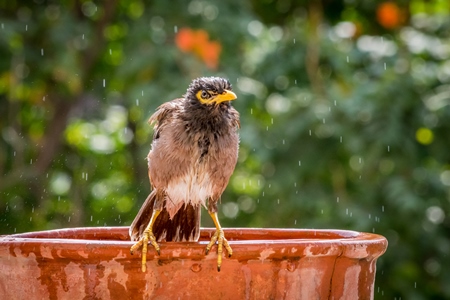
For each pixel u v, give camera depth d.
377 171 12.41
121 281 5.54
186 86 11.79
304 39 12.92
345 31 13.97
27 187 13.83
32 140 14.49
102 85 14.18
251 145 12.27
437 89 12.70
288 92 12.93
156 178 7.16
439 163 12.66
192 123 7.08
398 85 12.05
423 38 13.44
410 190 11.96
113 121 15.02
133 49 12.28
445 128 12.50
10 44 12.15
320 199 12.34
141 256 5.48
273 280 5.64
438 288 12.87
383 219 12.20
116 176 15.11
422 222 12.35
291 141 12.35
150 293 5.54
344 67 12.73
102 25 13.28
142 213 7.21
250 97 12.59
